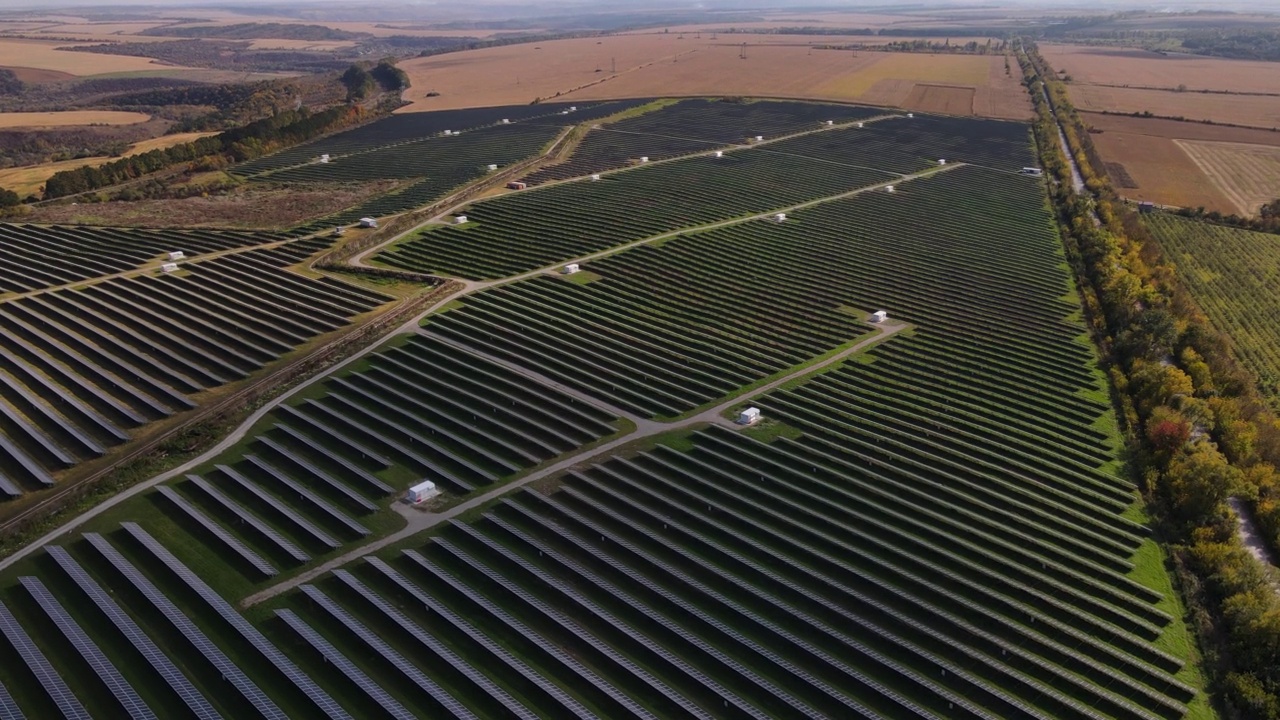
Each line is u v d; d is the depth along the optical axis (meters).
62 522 78.12
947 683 64.75
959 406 108.44
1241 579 73.44
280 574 72.12
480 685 60.81
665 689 61.56
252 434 94.62
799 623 69.44
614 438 96.75
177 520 79.12
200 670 61.41
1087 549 80.94
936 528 83.88
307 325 121.62
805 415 103.94
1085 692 64.31
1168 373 108.19
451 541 77.50
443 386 106.12
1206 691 65.44
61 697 57.53
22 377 105.00
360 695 60.03
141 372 106.94
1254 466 93.62
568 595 70.31
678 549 77.06
